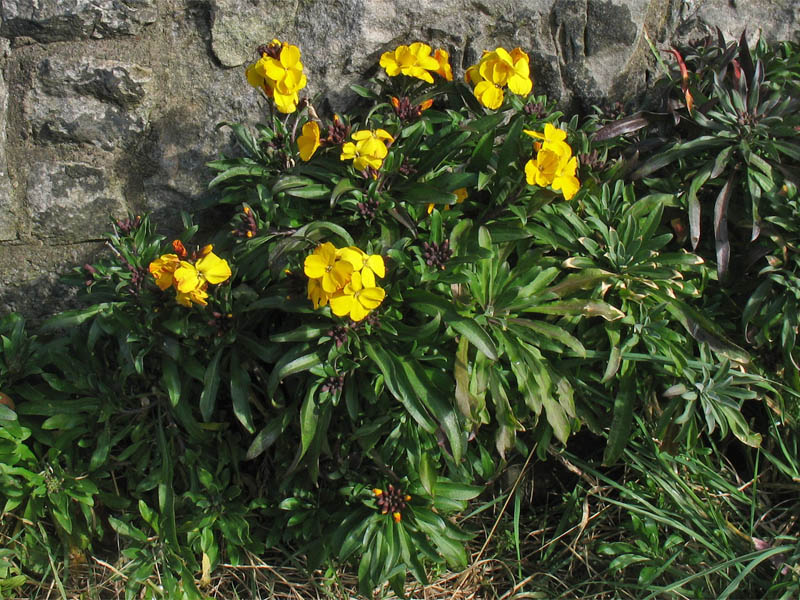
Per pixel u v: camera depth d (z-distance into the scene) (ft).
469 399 2.70
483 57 2.91
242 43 3.03
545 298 2.78
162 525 2.84
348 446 2.84
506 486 3.05
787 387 2.99
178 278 2.58
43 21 2.91
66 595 2.86
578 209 2.97
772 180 3.00
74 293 3.08
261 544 2.88
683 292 2.94
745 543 2.91
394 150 2.88
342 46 3.07
